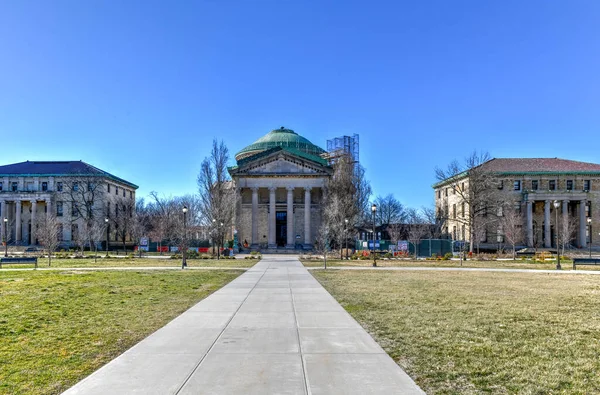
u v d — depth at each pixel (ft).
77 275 89.20
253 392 21.79
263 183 239.71
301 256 177.37
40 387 23.16
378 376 24.40
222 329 36.47
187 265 124.98
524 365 27.40
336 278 85.15
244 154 289.74
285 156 240.73
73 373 25.46
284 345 31.14
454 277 88.53
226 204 202.90
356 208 248.32
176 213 268.82
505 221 219.00
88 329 37.06
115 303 51.39
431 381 24.40
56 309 47.21
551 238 278.05
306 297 56.49
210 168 215.31
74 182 275.80
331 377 24.16
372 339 33.17
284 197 260.21
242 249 229.04
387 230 264.11
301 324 38.58
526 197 268.82
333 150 288.71
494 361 28.14
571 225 247.29
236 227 224.33
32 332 36.09
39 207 297.12
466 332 36.22
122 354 28.81
